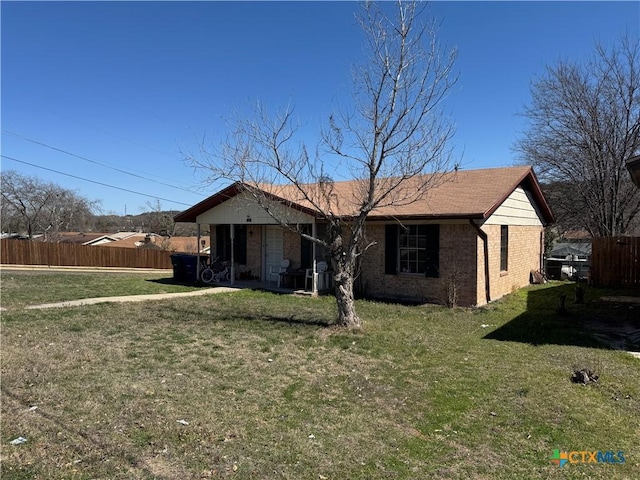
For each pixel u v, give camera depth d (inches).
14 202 1994.3
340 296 363.6
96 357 276.2
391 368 261.4
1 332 336.8
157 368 257.3
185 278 717.3
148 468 147.5
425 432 178.9
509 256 586.2
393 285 537.0
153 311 436.8
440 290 501.7
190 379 238.8
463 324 390.3
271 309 453.1
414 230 528.4
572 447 166.9
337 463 153.6
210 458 154.9
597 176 789.9
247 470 147.4
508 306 479.2
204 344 312.2
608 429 181.6
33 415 188.1
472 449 165.0
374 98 338.6
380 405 206.4
